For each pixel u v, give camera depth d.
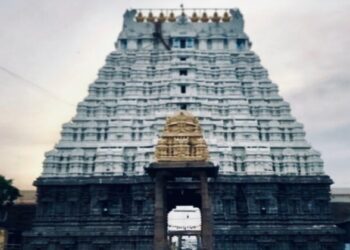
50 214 73.88
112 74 89.62
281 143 80.75
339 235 72.06
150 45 93.94
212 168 38.44
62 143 79.94
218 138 80.12
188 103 83.25
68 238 71.00
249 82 88.69
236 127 81.69
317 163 77.69
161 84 86.50
